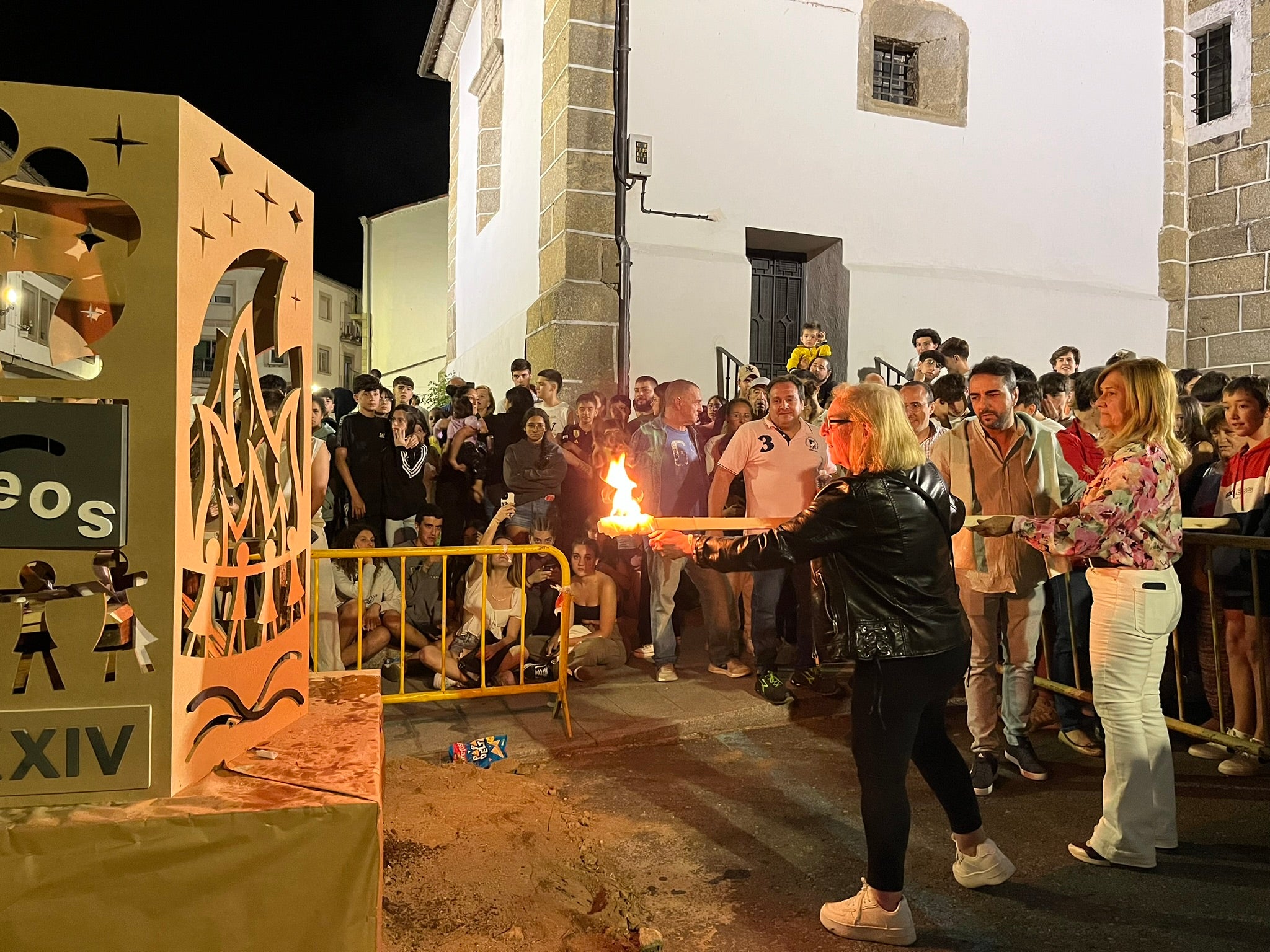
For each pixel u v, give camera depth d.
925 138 9.05
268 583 1.26
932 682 2.58
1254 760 4.04
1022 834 3.44
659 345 8.11
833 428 2.70
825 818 3.60
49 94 0.96
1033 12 9.46
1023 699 4.03
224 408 1.14
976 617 3.92
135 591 1.01
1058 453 3.96
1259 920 2.79
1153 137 10.06
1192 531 4.05
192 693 1.08
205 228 1.05
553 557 5.57
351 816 1.05
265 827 1.03
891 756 2.59
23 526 0.98
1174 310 10.15
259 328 1.31
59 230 1.03
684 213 8.21
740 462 5.11
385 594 5.29
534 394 8.41
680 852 3.29
